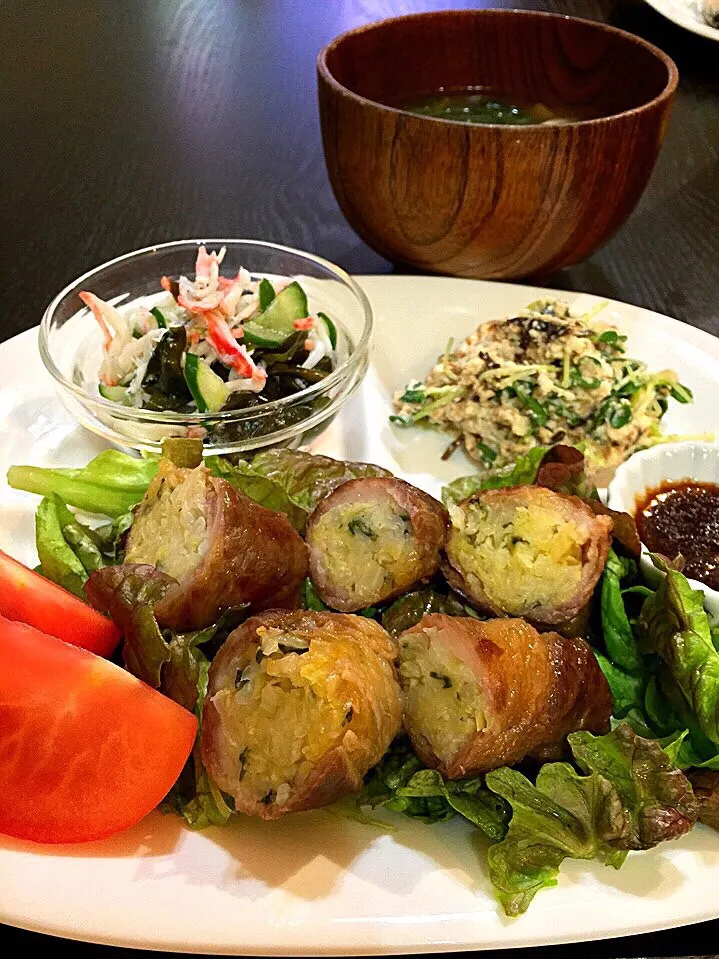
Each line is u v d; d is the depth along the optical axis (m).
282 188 0.37
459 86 0.31
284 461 0.22
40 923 0.13
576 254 0.28
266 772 0.15
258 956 0.13
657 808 0.14
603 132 0.25
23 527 0.22
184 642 0.17
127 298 0.28
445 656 0.16
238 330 0.26
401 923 0.14
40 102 0.44
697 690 0.16
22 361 0.27
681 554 0.22
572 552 0.18
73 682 0.15
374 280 0.30
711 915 0.14
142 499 0.21
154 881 0.14
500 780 0.15
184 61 0.48
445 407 0.26
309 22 0.52
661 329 0.28
